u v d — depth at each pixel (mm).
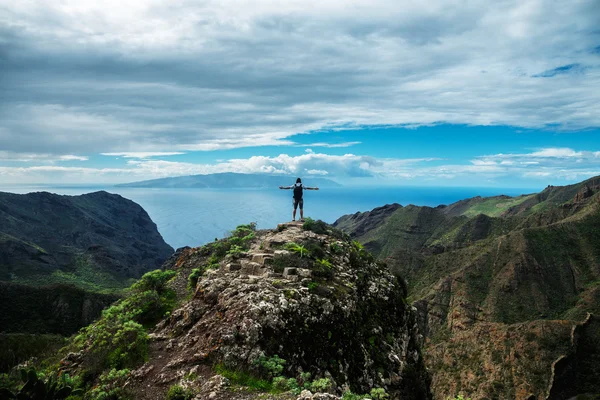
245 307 14047
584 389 77688
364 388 15102
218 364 12359
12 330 69938
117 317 17141
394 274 26781
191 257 27797
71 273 144125
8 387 12672
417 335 24000
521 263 131000
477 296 126312
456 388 85625
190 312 15891
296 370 12977
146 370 12773
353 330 16484
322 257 20547
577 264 132750
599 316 89625
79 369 13672
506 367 83500
